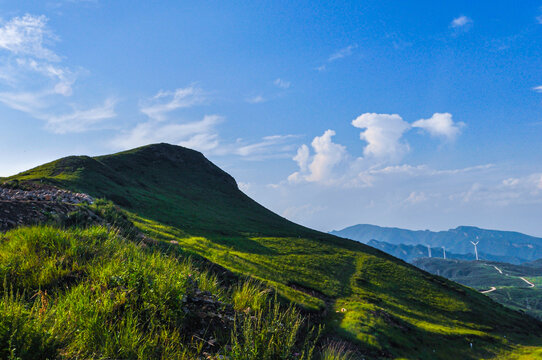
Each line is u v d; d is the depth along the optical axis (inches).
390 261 3292.3
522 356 1715.1
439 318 2092.8
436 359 1255.5
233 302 345.7
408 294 2385.6
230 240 2470.5
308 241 3390.7
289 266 2092.8
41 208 657.6
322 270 2303.2
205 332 273.7
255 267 1546.5
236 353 234.5
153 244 708.0
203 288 356.8
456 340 1656.0
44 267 313.3
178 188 4375.0
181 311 273.0
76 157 3230.8
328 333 957.2
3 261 313.1
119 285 285.9
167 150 5546.3
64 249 359.9
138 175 4188.0
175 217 2709.2
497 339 1951.3
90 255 362.9
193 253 759.7
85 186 2461.9
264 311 323.6
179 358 225.9
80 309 241.8
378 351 1007.0
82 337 219.9
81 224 661.9
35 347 198.4
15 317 209.9
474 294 3230.8
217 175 5664.4
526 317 3154.5
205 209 3722.9
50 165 2888.8
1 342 191.5
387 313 1497.3
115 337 221.6
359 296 1863.9
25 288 285.6
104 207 901.8
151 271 326.0
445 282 3216.0
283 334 263.0
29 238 357.7
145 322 253.9
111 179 3085.6
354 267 2714.1
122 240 462.3
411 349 1190.9
